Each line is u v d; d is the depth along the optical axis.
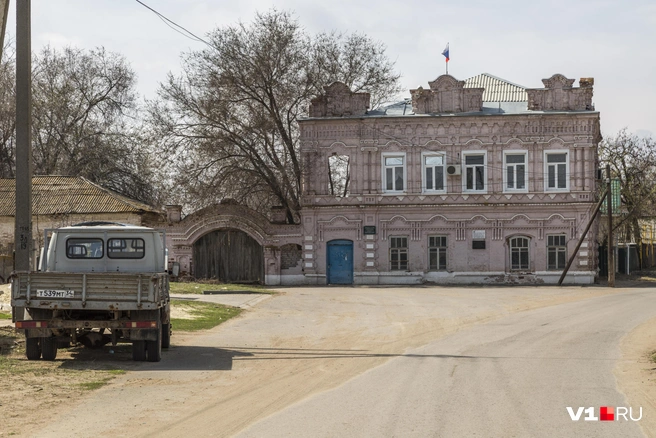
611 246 42.06
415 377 13.55
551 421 9.90
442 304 31.88
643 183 59.00
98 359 15.95
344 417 10.15
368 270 45.00
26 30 17.92
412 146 44.81
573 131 43.97
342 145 45.22
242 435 9.15
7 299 25.00
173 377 13.84
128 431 9.42
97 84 59.56
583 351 17.25
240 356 16.83
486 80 49.84
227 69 46.06
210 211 45.50
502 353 16.92
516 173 44.38
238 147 47.16
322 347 18.52
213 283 44.06
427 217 44.78
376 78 50.41
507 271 44.28
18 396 11.48
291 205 49.69
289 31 46.59
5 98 55.59
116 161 57.62
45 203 45.09
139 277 14.91
